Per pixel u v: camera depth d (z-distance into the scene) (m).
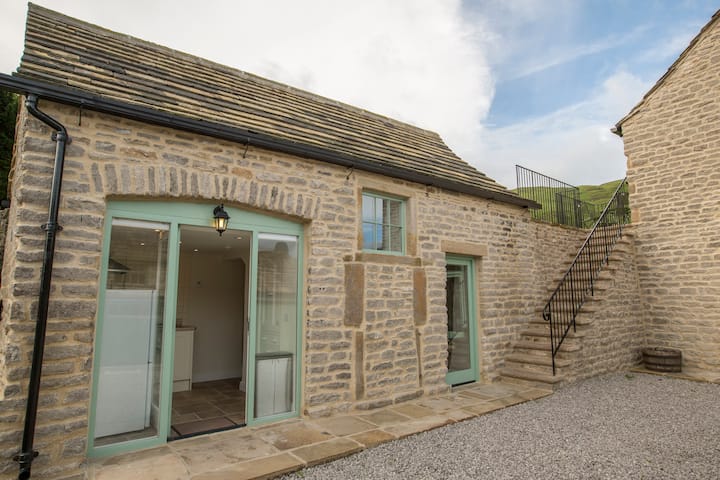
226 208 4.65
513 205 7.98
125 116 3.88
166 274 4.21
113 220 3.94
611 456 4.00
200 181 4.30
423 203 6.44
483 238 7.34
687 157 8.71
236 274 8.14
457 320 7.05
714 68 8.47
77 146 3.66
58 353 3.39
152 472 3.41
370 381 5.42
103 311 3.81
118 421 3.87
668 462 3.86
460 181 7.23
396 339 5.78
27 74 3.73
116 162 3.84
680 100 8.91
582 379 7.22
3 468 3.07
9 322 3.21
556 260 9.53
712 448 4.21
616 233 9.70
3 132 10.84
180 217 4.32
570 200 11.97
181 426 4.71
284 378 5.02
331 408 5.05
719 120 8.33
